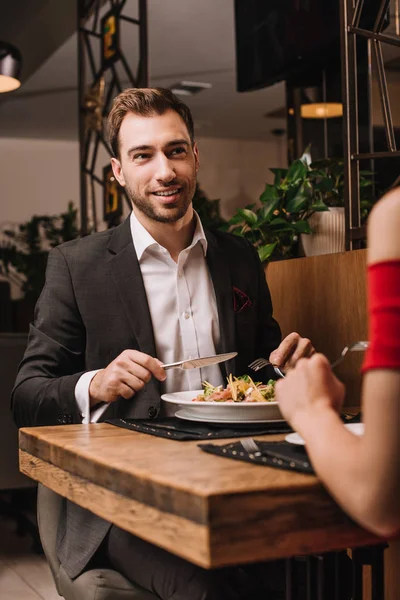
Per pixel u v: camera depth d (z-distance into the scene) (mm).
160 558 1260
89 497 979
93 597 1312
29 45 6457
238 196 11227
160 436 1172
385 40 2012
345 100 1976
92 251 1784
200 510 727
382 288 708
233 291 1867
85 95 4980
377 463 694
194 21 6297
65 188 10578
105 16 4633
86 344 1729
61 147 10578
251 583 1317
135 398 1624
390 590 1740
